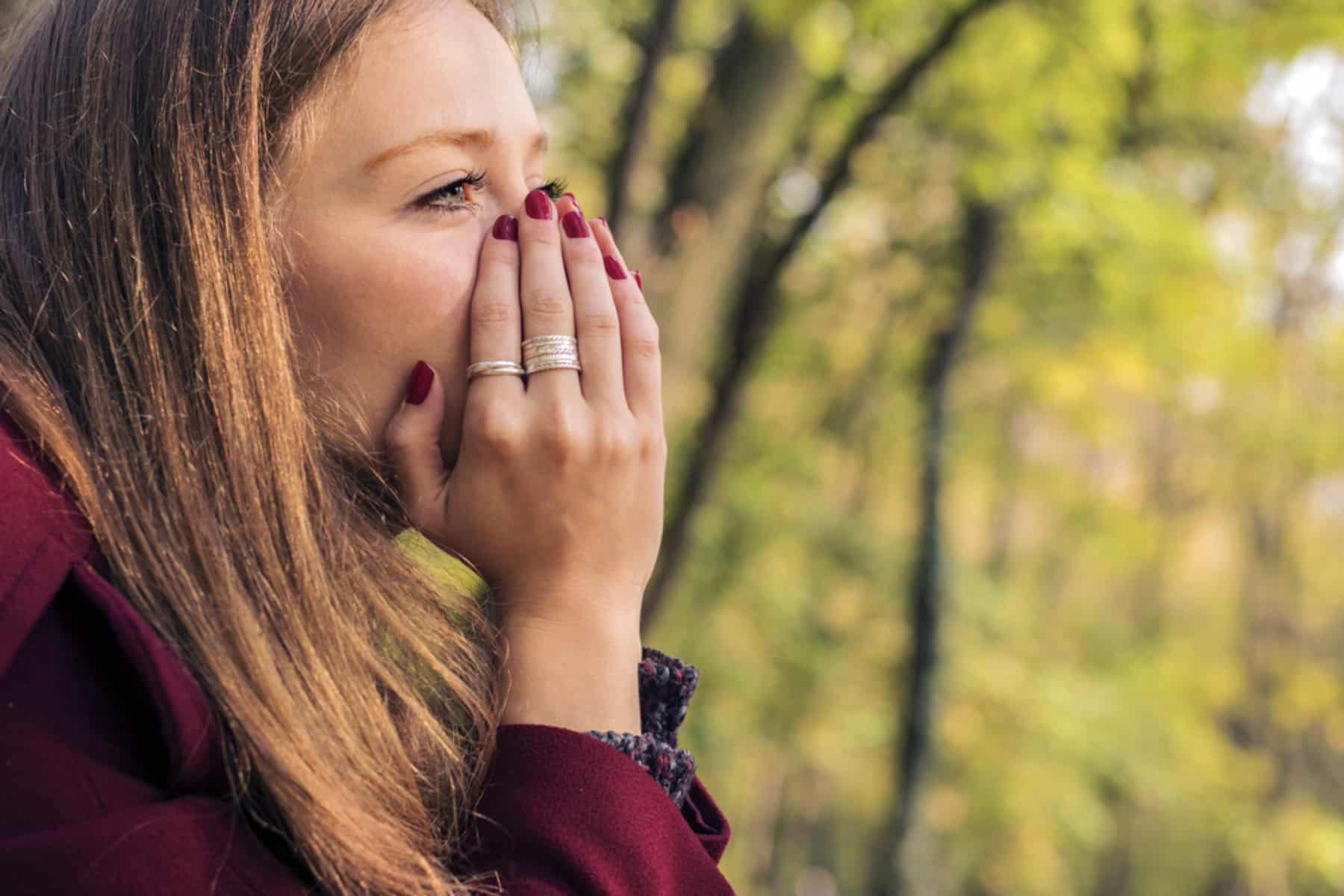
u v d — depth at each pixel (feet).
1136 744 29.81
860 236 20.18
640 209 10.73
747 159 11.87
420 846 2.78
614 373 3.31
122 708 2.45
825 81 14.21
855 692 25.85
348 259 3.04
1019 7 13.88
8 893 2.20
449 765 2.98
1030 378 23.56
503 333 3.20
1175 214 17.72
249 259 2.85
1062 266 18.97
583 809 2.83
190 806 2.43
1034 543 40.52
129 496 2.64
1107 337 21.34
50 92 3.01
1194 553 44.11
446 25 3.16
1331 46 15.23
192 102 2.89
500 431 3.17
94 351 2.78
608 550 3.26
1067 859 34.45
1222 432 36.17
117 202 2.86
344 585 2.91
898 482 28.12
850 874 43.93
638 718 3.22
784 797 41.39
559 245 3.33
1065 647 34.47
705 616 23.07
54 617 2.43
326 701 2.72
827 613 26.03
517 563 3.22
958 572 28.58
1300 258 23.22
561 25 14.29
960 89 14.97
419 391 3.15
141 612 2.56
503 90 3.24
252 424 2.79
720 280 11.76
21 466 2.51
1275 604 44.55
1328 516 43.50
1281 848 38.17
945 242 19.52
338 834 2.58
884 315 22.36
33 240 2.93
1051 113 15.57
